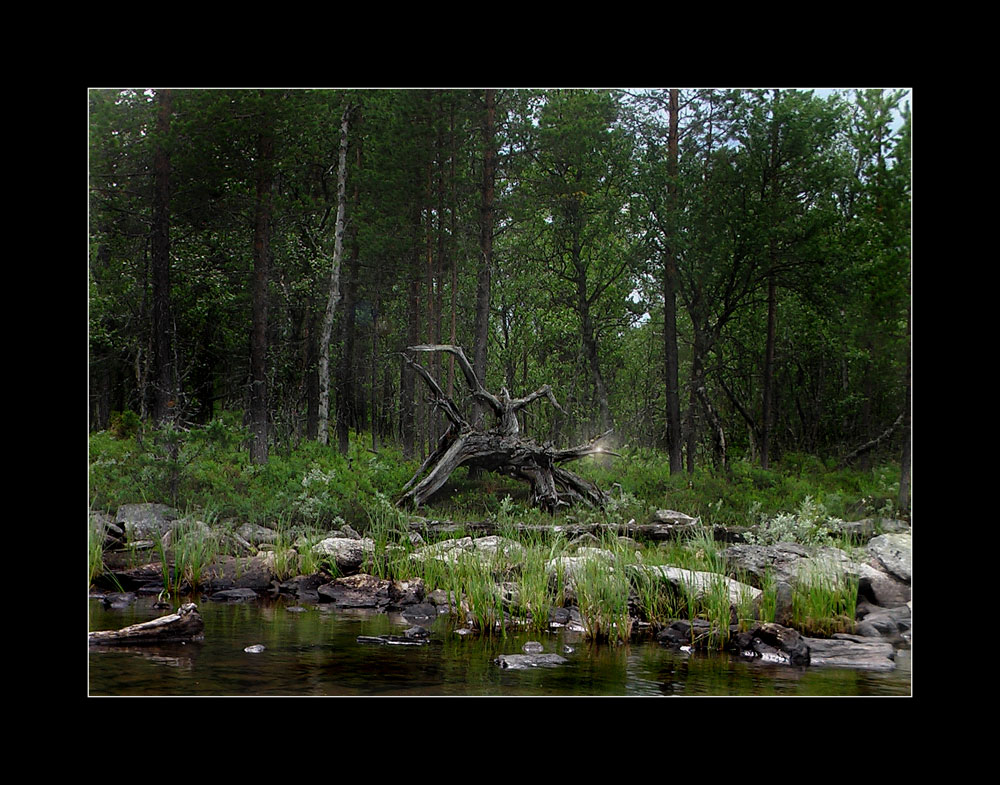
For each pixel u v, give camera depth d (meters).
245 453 21.25
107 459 17.91
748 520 18.17
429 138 26.34
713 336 28.22
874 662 7.44
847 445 31.28
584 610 8.70
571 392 34.41
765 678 6.85
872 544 11.85
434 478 18.69
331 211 31.91
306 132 24.16
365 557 12.11
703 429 34.00
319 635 8.33
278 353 29.62
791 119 25.77
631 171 27.03
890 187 26.05
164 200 20.06
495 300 34.19
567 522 17.27
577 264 32.72
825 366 33.50
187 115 20.34
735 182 26.67
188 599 10.39
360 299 33.09
